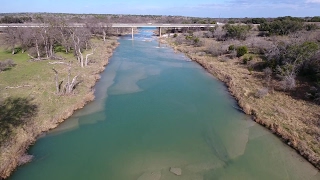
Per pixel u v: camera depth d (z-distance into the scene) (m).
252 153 19.47
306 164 18.08
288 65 33.34
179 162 18.38
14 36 46.56
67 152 19.09
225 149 20.05
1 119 21.67
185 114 25.92
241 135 22.05
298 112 24.77
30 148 19.30
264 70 36.88
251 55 46.91
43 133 21.33
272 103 27.17
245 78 35.97
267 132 22.41
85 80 33.44
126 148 19.89
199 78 38.03
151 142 20.84
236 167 17.86
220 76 38.19
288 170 17.53
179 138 21.53
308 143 19.70
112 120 24.17
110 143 20.47
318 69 30.77
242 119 24.94
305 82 31.42
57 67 38.69
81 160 18.27
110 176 16.78
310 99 27.45
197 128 23.22
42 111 23.80
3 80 31.50
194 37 71.19
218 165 18.08
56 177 16.47
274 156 19.05
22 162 17.55
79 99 27.19
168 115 25.58
